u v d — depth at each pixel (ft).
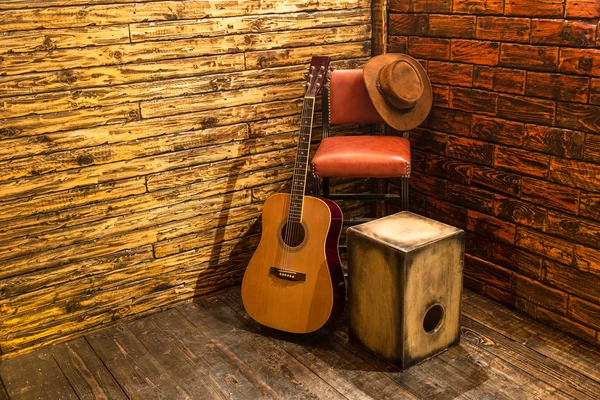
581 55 8.48
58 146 9.06
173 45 9.62
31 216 9.09
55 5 8.61
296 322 9.50
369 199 10.60
